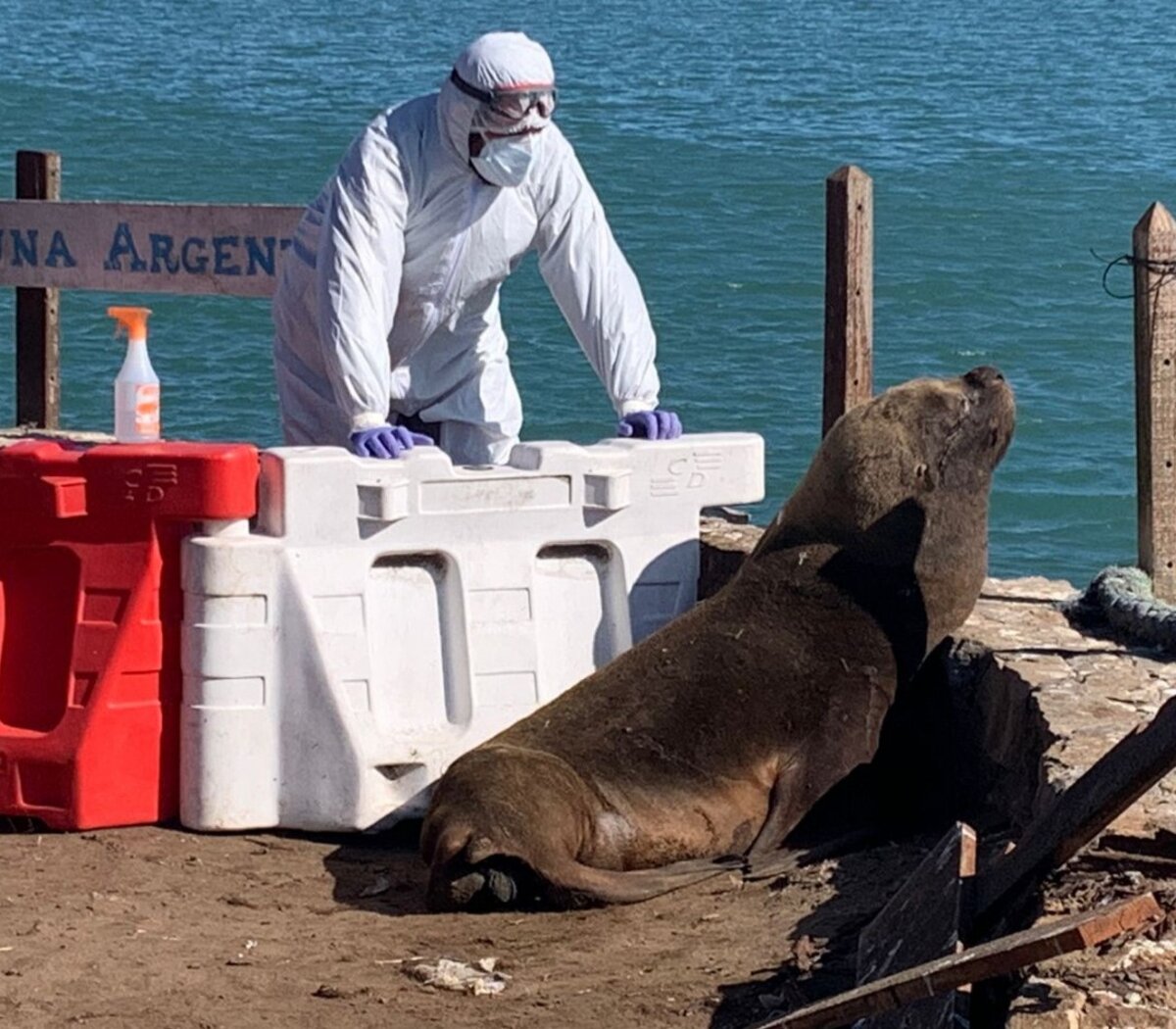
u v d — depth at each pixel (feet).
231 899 23.27
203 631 24.89
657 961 20.74
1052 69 216.54
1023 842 18.21
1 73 178.29
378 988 20.25
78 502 24.89
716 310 91.71
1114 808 17.02
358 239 27.17
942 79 201.87
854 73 210.59
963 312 92.63
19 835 25.21
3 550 25.26
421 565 25.90
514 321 86.63
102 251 36.22
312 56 223.30
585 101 174.09
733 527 32.32
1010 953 15.60
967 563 25.95
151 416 25.98
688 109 168.25
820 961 19.92
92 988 20.38
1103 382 81.41
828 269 33.37
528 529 26.21
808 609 25.55
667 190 123.85
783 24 307.78
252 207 34.81
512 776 23.48
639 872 23.79
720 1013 19.01
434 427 30.40
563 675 26.48
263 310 86.02
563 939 21.89
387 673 25.57
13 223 36.86
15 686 25.39
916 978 15.94
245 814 25.23
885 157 138.41
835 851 23.94
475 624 25.93
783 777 24.85
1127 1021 15.55
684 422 75.25
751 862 23.98
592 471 26.35
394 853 25.16
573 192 28.60
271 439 71.61
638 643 26.23
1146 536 28.14
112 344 81.15
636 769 24.43
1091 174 131.95
